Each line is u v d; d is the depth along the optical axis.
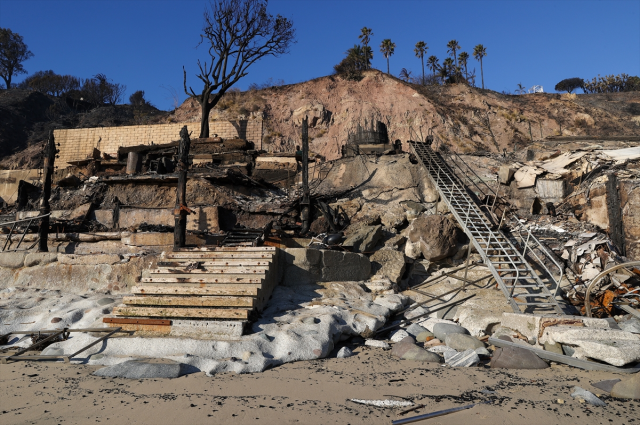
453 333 8.24
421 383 5.78
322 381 5.85
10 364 6.68
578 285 10.93
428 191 15.98
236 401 4.95
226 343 7.02
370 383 5.77
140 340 7.13
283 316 8.68
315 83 54.62
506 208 14.74
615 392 5.28
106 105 75.31
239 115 47.12
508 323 8.40
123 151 21.38
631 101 57.09
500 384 5.73
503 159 17.30
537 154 17.09
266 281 9.40
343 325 8.55
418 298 11.40
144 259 10.85
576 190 14.48
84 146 26.89
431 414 4.52
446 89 57.47
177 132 26.55
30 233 13.06
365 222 14.58
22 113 63.38
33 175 25.09
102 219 15.43
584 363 6.54
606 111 53.50
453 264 13.31
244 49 27.89
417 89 54.50
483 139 47.12
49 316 8.73
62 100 73.94
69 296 10.20
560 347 7.16
